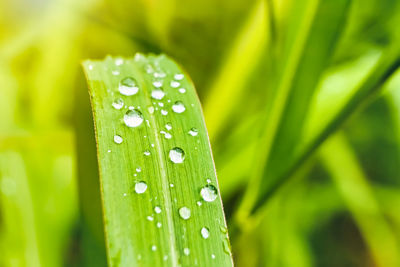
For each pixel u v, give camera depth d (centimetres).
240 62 25
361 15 27
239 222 23
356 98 22
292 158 22
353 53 28
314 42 22
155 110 21
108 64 22
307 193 33
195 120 21
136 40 31
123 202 19
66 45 32
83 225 23
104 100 21
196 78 30
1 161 26
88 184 23
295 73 22
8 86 30
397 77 28
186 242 19
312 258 33
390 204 35
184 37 30
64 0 31
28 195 26
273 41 23
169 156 20
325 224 38
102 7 32
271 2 23
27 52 31
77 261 26
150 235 19
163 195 20
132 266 19
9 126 28
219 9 29
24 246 25
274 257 27
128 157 20
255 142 26
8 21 31
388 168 35
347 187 32
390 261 32
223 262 19
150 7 31
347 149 31
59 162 28
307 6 22
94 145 22
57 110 32
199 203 20
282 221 27
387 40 27
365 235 33
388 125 34
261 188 22
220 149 26
